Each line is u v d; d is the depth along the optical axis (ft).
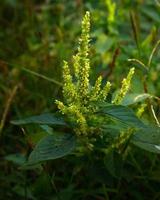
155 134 2.25
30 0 4.66
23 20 4.79
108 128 2.28
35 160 2.12
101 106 2.17
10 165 3.10
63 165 2.88
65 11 4.67
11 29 4.59
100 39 3.67
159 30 3.86
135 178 2.71
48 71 3.63
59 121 2.27
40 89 3.64
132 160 2.64
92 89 2.18
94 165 2.45
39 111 3.51
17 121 2.28
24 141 3.17
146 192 2.75
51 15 4.69
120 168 2.28
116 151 2.36
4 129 3.45
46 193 2.72
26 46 4.23
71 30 4.22
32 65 3.85
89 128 2.27
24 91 3.68
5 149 3.34
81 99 2.18
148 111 2.84
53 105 3.40
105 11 4.26
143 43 3.48
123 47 3.57
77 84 2.19
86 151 2.44
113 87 3.32
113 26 3.91
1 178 2.95
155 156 2.66
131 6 4.25
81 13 4.24
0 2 5.16
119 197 2.68
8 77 3.87
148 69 2.90
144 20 4.34
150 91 3.05
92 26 3.76
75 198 2.75
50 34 4.48
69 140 2.21
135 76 2.99
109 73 3.22
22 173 2.94
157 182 2.73
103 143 2.36
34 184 2.72
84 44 2.14
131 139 2.27
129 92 2.97
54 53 3.94
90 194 2.74
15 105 3.51
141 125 2.08
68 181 2.86
